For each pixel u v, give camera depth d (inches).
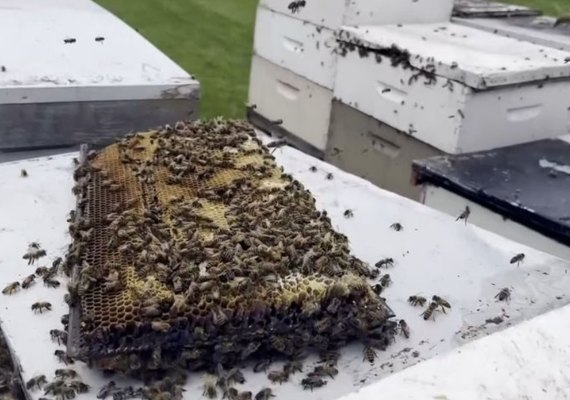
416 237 69.1
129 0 279.7
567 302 59.6
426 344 52.9
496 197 88.2
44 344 50.4
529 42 126.6
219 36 249.4
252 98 153.4
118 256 53.1
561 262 66.0
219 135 74.0
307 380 48.0
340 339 51.2
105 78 91.4
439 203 97.9
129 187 64.2
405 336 53.4
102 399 45.7
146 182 64.2
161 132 75.5
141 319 46.1
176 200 60.7
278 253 51.7
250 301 47.6
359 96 120.1
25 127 86.9
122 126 92.3
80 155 78.7
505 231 89.3
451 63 101.0
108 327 45.5
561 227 81.6
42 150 89.4
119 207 60.5
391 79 112.0
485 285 61.5
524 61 107.7
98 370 47.9
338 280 50.1
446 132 103.7
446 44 116.0
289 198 61.1
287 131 143.3
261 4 142.3
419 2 131.6
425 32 125.0
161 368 47.1
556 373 35.7
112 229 56.7
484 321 56.1
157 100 93.0
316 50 128.8
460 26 135.9
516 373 35.5
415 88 107.7
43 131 88.0
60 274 58.5
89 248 55.0
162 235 55.0
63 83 87.5
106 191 64.2
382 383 34.6
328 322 49.2
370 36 115.9
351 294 50.1
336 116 127.5
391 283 60.6
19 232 65.2
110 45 106.8
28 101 85.4
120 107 90.9
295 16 132.3
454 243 68.4
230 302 47.3
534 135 110.7
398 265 63.8
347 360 50.8
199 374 48.3
